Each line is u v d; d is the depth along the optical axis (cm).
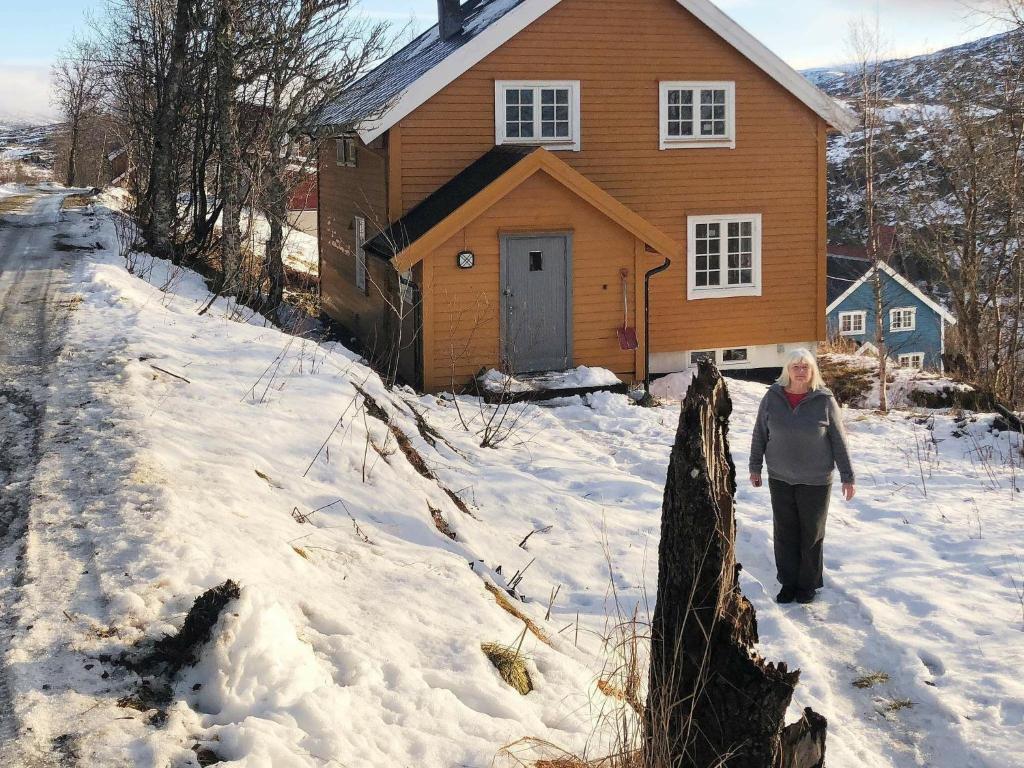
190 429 786
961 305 2397
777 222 2111
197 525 584
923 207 2323
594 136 1980
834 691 640
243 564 542
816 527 768
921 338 4212
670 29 1997
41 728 386
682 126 2041
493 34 1875
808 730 400
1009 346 2181
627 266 1805
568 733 475
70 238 2197
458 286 1717
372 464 816
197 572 518
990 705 609
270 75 1950
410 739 423
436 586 604
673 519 402
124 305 1295
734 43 2022
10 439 751
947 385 1764
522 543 823
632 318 1819
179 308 1383
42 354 1032
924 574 819
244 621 442
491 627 566
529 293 1756
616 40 1967
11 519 590
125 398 845
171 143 2077
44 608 475
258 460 751
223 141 1916
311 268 3203
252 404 882
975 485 1097
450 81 1873
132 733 390
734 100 2052
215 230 2469
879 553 871
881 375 1662
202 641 437
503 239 1728
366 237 2095
